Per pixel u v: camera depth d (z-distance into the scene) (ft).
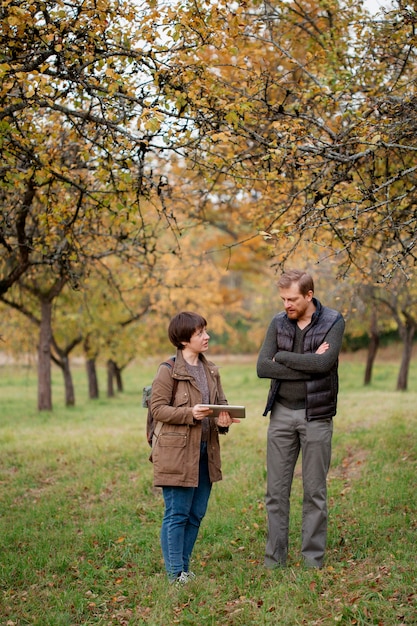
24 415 59.62
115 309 63.67
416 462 25.05
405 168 20.54
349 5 23.30
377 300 63.31
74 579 16.10
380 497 20.63
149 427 15.33
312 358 14.67
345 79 20.65
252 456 29.30
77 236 24.94
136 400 75.46
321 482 15.11
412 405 42.86
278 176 20.02
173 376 14.83
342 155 18.01
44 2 16.61
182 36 17.40
